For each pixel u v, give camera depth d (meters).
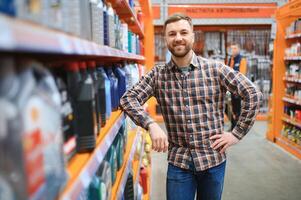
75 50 0.89
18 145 0.60
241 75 2.01
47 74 0.77
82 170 0.97
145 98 2.15
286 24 5.62
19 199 0.61
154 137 1.90
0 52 0.67
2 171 0.59
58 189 0.79
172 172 2.12
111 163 1.72
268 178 4.09
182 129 2.05
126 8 2.64
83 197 1.21
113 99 2.01
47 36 0.68
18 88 0.63
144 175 3.19
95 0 1.35
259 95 2.00
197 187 2.21
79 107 1.11
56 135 0.80
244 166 4.58
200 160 2.02
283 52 5.69
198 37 8.67
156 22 8.38
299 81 4.96
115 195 1.60
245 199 3.46
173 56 1.99
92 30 1.32
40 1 0.74
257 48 8.64
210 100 2.02
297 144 5.07
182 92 2.02
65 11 0.94
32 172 0.65
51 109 0.76
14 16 0.61
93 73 1.33
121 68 2.40
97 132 1.35
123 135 2.18
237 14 8.30
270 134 6.05
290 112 5.45
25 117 0.63
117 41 2.07
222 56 8.70
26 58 0.75
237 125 2.05
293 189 3.73
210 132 2.03
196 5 8.30
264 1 8.45
